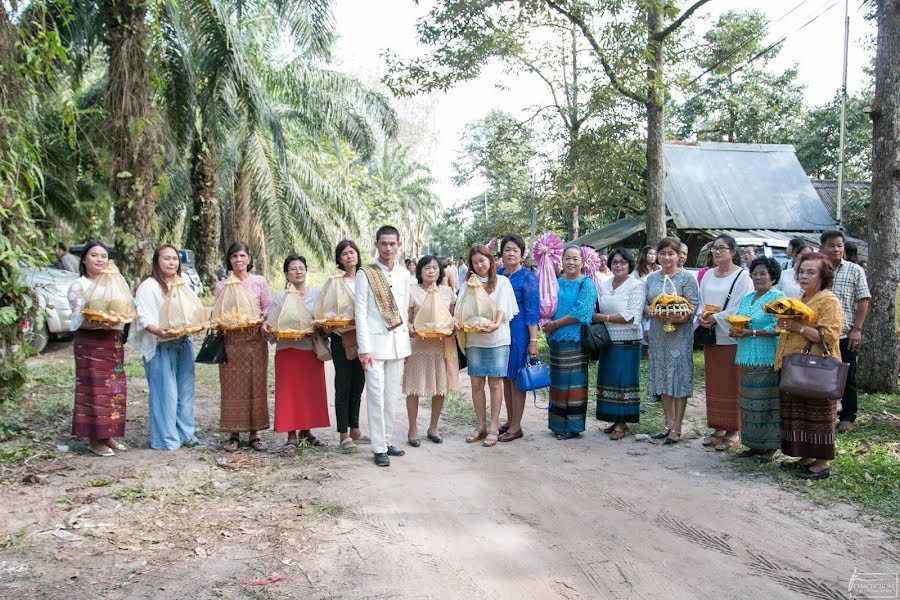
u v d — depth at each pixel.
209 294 17.36
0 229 6.23
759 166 18.58
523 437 6.68
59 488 4.75
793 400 5.14
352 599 3.36
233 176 19.92
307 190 20.98
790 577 3.60
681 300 5.99
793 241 6.93
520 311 6.48
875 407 7.41
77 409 5.49
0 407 6.54
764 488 4.96
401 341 5.83
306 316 5.78
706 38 15.50
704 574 3.64
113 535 4.02
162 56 12.59
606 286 6.64
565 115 19.58
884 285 8.09
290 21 12.27
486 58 13.23
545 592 3.46
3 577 3.47
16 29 6.69
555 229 28.25
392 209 42.06
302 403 5.98
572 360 6.50
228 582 3.49
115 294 5.39
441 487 5.07
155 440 5.84
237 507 4.55
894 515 4.36
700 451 6.04
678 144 18.92
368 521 4.37
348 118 18.81
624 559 3.83
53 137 12.71
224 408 5.89
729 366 5.96
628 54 11.09
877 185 8.05
